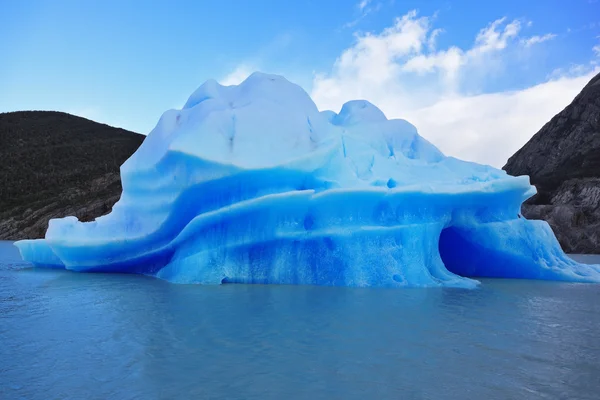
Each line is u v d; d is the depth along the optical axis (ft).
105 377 8.78
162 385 8.36
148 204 26.43
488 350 10.88
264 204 22.44
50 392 7.98
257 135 24.18
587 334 12.69
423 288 21.70
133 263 28.32
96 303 17.03
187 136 23.54
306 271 23.03
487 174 28.25
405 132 30.83
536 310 16.48
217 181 22.88
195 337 11.85
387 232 22.76
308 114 27.20
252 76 28.78
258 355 10.27
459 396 7.92
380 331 12.66
